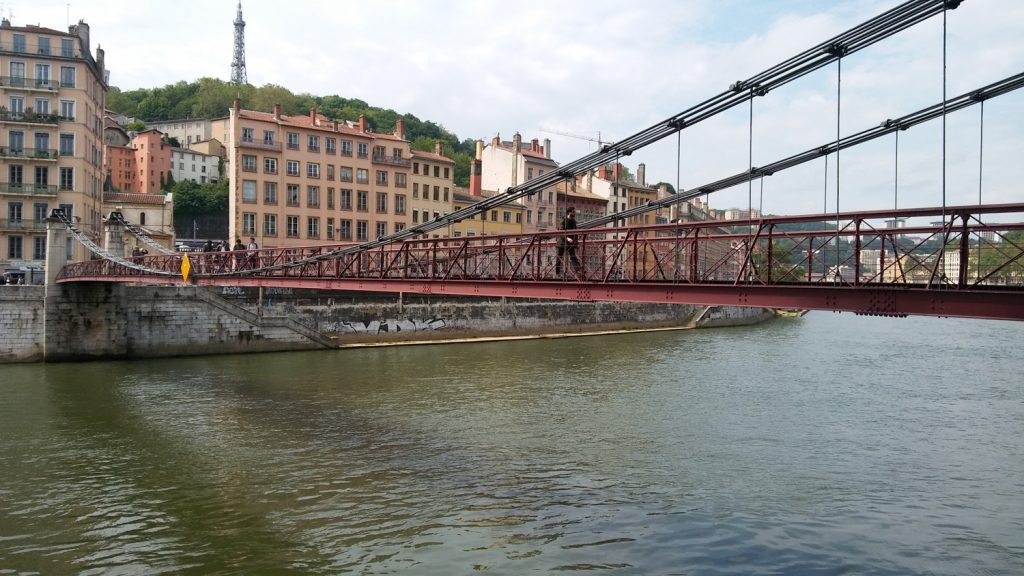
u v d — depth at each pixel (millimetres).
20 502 22641
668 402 38406
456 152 147750
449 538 19922
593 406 37219
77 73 67750
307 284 32469
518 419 34031
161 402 37344
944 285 15367
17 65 66062
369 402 37875
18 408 35250
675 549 19266
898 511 22172
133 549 19281
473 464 26781
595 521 21172
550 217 95688
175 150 147250
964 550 19438
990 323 100750
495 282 24109
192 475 25375
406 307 65812
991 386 44125
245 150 73125
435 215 86875
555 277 23000
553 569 18047
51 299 49906
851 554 19109
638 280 20531
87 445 29094
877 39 19500
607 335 78688
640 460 27359
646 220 107188
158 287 53375
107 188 119938
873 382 45562
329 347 60281
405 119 151375
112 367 48344
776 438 30781
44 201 66500
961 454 28531
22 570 18078
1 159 64875
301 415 34656
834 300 17000
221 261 41906
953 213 15344
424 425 32781
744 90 22375
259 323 57094
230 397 38875
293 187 76250
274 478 25031
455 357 56406
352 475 25406
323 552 19062
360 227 81062
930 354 60969
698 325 91625
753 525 20922
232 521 21172
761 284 18109
